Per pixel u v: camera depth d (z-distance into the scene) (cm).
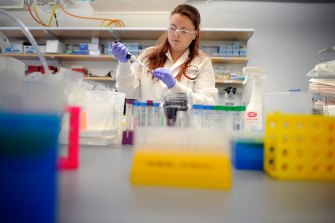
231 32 289
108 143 90
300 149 48
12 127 31
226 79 296
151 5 298
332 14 334
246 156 56
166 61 171
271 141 52
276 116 48
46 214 30
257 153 56
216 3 336
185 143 43
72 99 75
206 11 337
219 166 42
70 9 336
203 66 167
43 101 38
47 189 30
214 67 309
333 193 40
